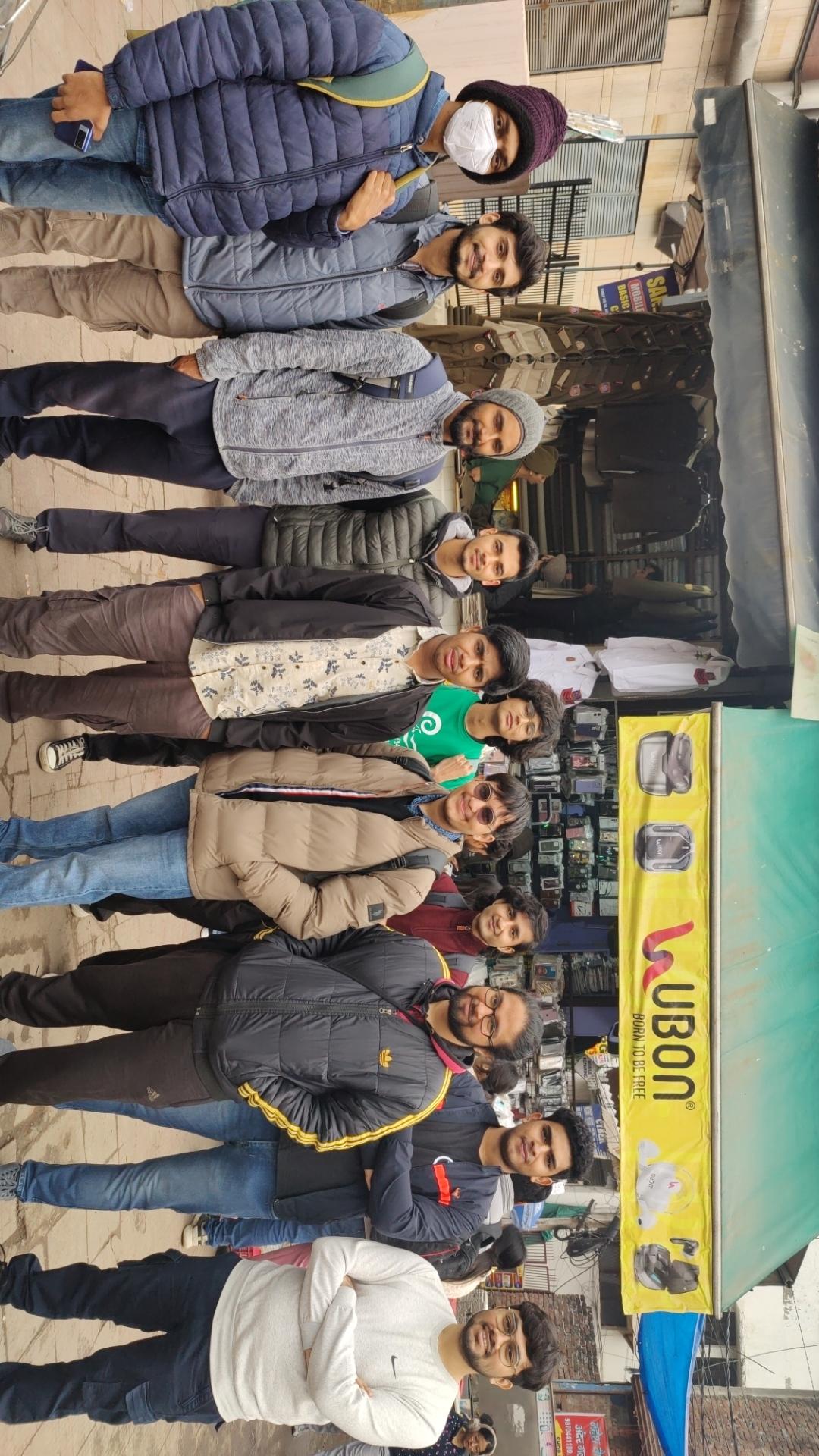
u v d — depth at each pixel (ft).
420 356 8.91
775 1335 33.99
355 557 10.06
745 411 13.97
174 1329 9.14
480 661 9.13
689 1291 13.61
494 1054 8.85
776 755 14.43
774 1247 14.28
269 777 9.36
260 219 7.75
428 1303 9.00
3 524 11.16
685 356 16.47
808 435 14.16
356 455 9.28
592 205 24.06
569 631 17.78
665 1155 13.82
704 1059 13.79
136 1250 14.55
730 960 14.02
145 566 16.58
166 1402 8.87
